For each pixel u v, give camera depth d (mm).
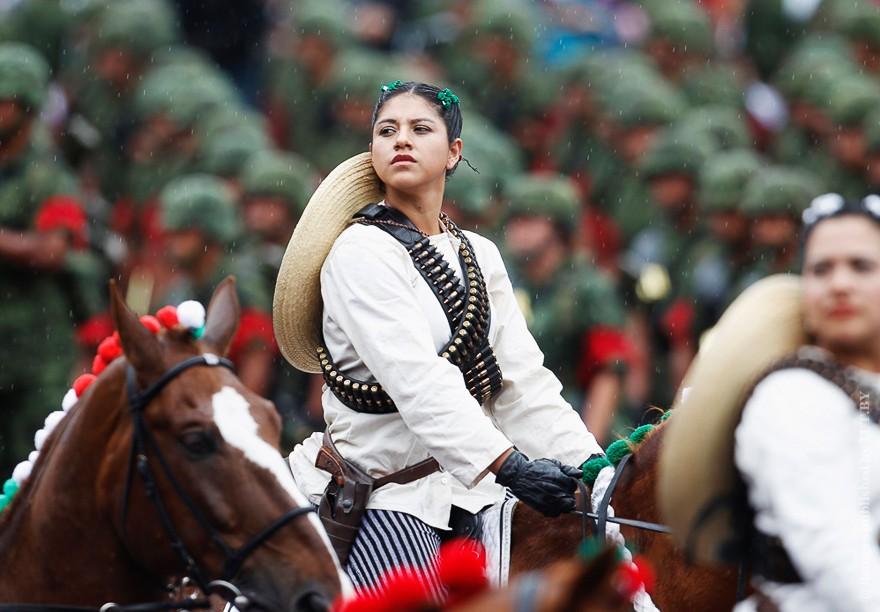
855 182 31203
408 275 15727
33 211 25562
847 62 33125
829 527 10789
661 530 14570
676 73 34500
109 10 31703
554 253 27109
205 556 13117
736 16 37500
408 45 36094
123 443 13320
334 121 32781
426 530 15602
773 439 11125
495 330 16453
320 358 16141
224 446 13086
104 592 13641
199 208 26594
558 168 32625
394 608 9625
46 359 25562
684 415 12125
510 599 8766
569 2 36594
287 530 13047
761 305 12078
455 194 27703
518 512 15805
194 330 13586
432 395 14969
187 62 31781
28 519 13961
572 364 26938
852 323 11352
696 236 29062
